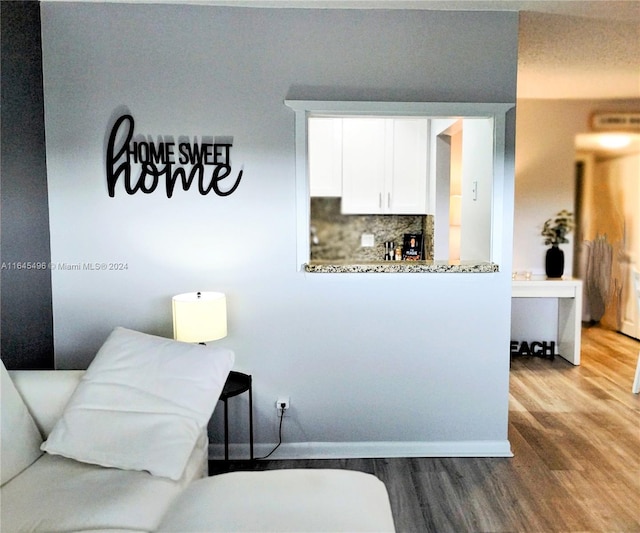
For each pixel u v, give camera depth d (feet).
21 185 8.20
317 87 8.86
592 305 19.57
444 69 8.88
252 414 9.27
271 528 4.99
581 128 15.90
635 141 16.58
